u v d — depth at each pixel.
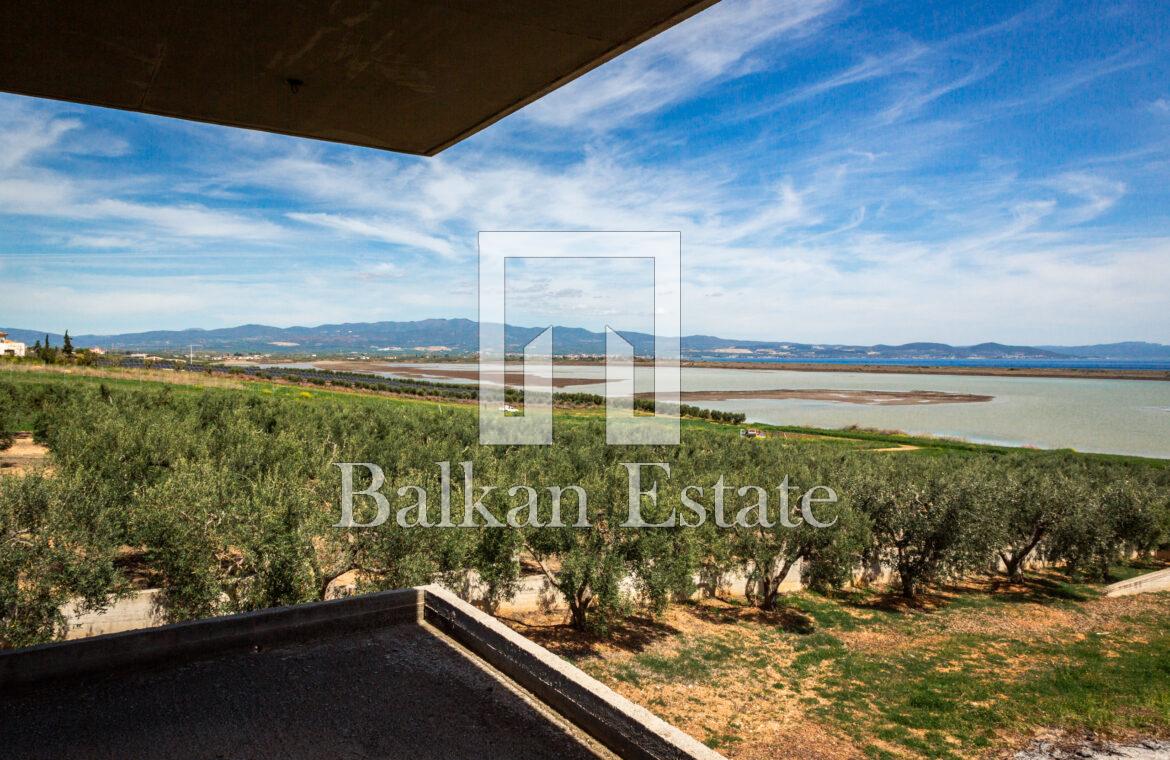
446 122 5.33
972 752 12.26
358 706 4.91
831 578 19.72
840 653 16.97
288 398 46.12
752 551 19.23
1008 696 14.66
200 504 12.41
